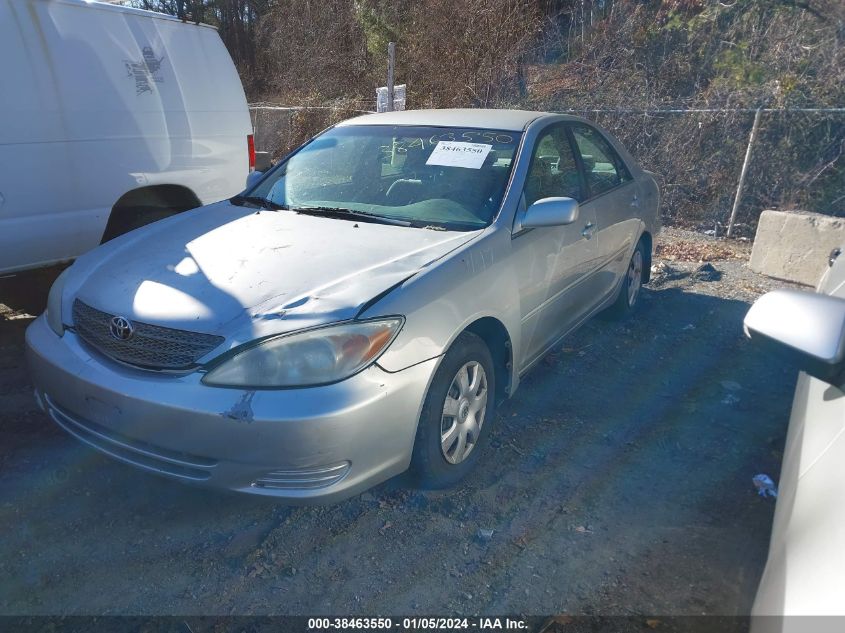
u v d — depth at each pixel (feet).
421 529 9.65
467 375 10.39
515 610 8.25
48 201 15.24
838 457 5.75
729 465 11.37
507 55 49.34
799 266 21.70
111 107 16.17
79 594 8.40
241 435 8.19
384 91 39.73
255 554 9.12
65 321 10.23
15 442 11.71
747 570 8.91
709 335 17.25
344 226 11.50
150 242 11.48
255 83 78.38
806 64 37.63
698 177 31.81
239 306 8.99
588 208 14.33
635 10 47.11
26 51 14.52
